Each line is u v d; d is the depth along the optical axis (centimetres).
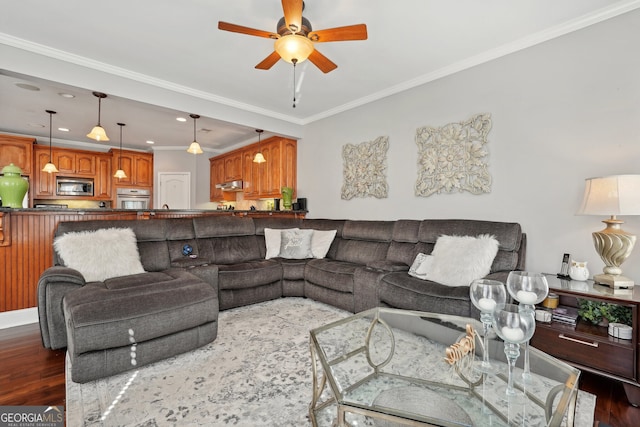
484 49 295
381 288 281
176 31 266
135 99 349
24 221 299
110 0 227
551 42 264
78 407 167
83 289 223
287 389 184
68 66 306
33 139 568
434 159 346
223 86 383
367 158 420
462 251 260
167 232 350
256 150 572
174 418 159
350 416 156
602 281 215
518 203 283
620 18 231
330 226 427
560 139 260
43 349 239
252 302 346
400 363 186
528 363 153
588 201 212
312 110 475
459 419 134
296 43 207
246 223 420
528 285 144
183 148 707
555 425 111
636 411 172
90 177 636
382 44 285
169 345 218
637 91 224
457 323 199
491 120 301
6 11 239
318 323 293
